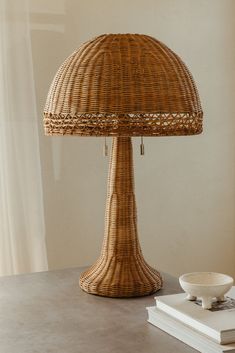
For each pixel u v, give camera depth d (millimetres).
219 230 3055
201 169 2975
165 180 2898
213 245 3047
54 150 2656
